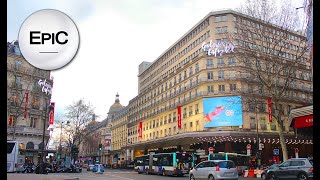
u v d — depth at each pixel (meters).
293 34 31.00
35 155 52.50
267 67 30.08
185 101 60.94
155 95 77.62
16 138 49.56
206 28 59.84
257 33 30.34
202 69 56.38
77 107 65.44
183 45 68.88
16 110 46.88
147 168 40.62
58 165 42.34
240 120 50.47
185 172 34.06
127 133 98.56
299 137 49.00
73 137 65.31
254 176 32.22
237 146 50.69
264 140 49.50
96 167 47.38
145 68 92.19
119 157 106.62
